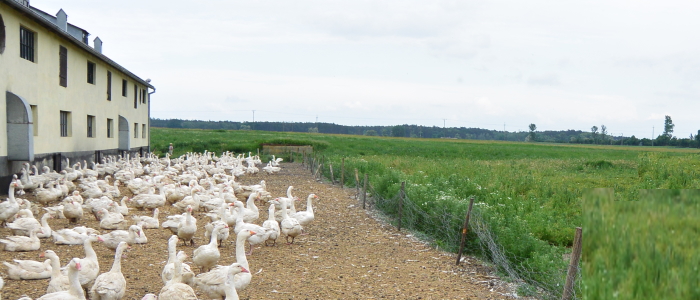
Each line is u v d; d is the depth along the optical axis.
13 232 12.34
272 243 12.99
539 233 13.17
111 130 33.22
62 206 14.84
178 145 55.72
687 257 4.27
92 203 14.91
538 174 28.92
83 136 27.28
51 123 22.83
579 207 17.25
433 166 31.94
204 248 9.66
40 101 21.61
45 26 21.16
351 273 10.47
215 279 8.00
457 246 12.48
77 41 24.17
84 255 11.03
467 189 18.59
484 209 12.68
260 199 19.50
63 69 24.28
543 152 63.03
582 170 33.94
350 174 27.95
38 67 21.34
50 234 12.43
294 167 40.81
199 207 17.34
